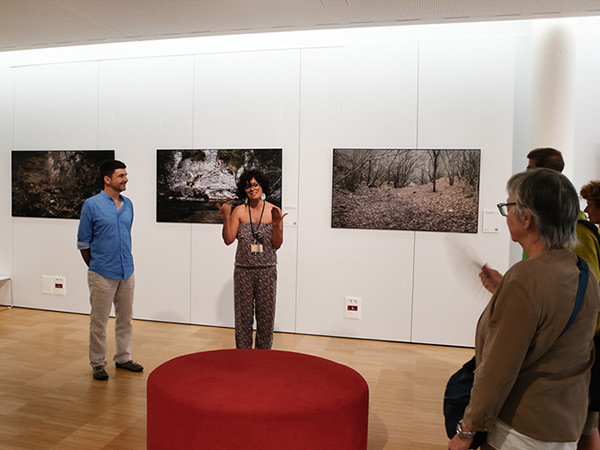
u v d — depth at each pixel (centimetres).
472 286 583
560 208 180
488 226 578
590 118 566
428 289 596
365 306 613
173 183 664
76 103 699
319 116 616
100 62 686
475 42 575
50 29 530
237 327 458
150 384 282
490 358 177
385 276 607
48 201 714
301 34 619
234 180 644
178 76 660
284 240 631
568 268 179
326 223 619
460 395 218
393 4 450
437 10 464
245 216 459
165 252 673
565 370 178
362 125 605
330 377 302
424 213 591
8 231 736
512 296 176
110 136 687
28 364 504
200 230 660
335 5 453
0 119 732
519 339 171
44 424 376
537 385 178
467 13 470
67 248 712
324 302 624
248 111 638
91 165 694
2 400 417
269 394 271
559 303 173
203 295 663
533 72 543
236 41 640
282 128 629
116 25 516
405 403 425
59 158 706
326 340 607
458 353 566
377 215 603
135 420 385
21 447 341
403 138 595
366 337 615
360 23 502
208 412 248
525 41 567
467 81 579
